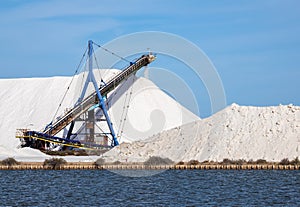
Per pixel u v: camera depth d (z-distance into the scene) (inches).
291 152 5344.5
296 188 3779.5
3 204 3144.7
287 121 5679.1
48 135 6235.2
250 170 5128.0
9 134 7810.0
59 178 4618.6
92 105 6230.3
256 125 5708.7
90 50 6466.5
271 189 3742.6
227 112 5944.9
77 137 6761.8
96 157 5895.7
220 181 4274.1
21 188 3919.8
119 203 3149.6
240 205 3038.9
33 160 5841.5
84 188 3927.2
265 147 5467.5
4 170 5428.2
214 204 3080.7
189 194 3531.0
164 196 3440.0
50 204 3139.8
